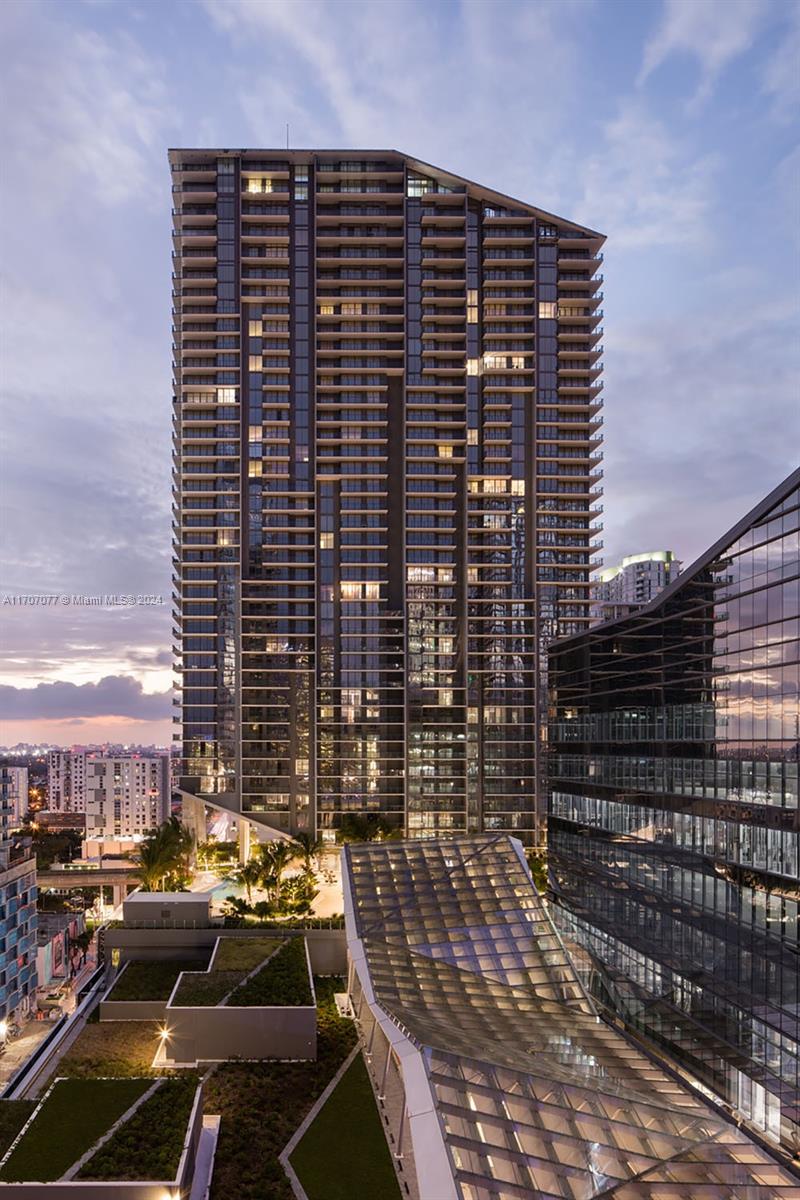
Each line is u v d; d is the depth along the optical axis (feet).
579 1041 137.08
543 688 342.64
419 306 354.54
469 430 354.13
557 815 230.48
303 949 192.75
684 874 156.87
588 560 359.66
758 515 144.87
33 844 449.48
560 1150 87.66
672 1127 98.68
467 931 174.70
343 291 358.84
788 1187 89.92
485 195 355.97
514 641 346.13
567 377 360.28
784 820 126.82
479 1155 83.82
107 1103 111.24
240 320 349.82
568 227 360.48
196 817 342.85
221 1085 143.23
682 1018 155.02
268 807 334.65
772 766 131.13
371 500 352.08
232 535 345.72
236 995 161.38
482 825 336.08
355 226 359.46
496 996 152.66
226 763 335.67
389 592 349.41
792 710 132.36
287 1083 144.25
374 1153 121.29
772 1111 124.88
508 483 352.69
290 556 349.00
